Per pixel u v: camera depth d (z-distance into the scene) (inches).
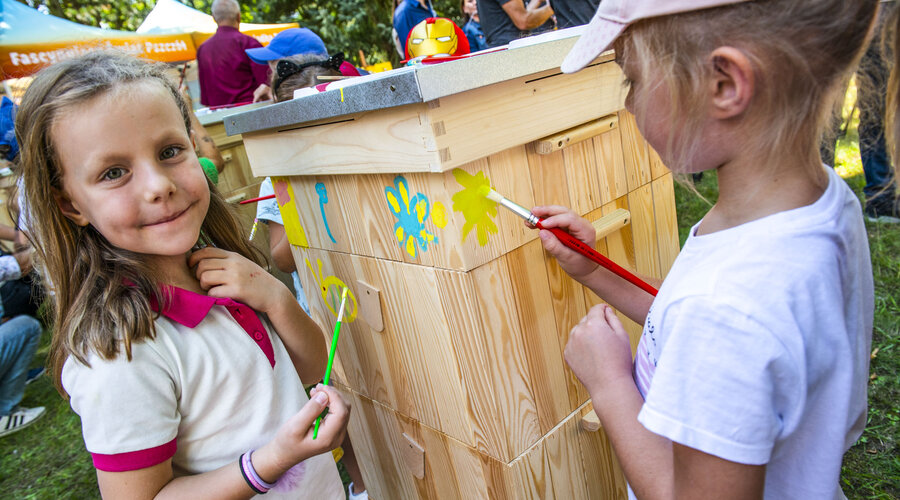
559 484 41.3
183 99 36.1
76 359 29.6
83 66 30.3
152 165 30.2
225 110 95.4
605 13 21.9
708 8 18.7
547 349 38.9
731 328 19.1
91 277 31.0
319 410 32.0
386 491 54.5
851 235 21.8
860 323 23.1
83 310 30.0
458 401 38.5
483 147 31.5
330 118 36.4
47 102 28.7
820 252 19.9
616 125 39.3
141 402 29.7
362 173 37.0
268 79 131.2
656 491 23.6
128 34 171.0
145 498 29.9
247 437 34.5
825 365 20.4
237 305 35.8
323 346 43.0
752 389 18.9
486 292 34.4
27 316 99.2
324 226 44.4
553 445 40.4
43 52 153.8
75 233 31.9
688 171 22.0
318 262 47.8
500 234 34.3
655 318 24.5
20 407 99.7
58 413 99.7
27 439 93.6
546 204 36.7
